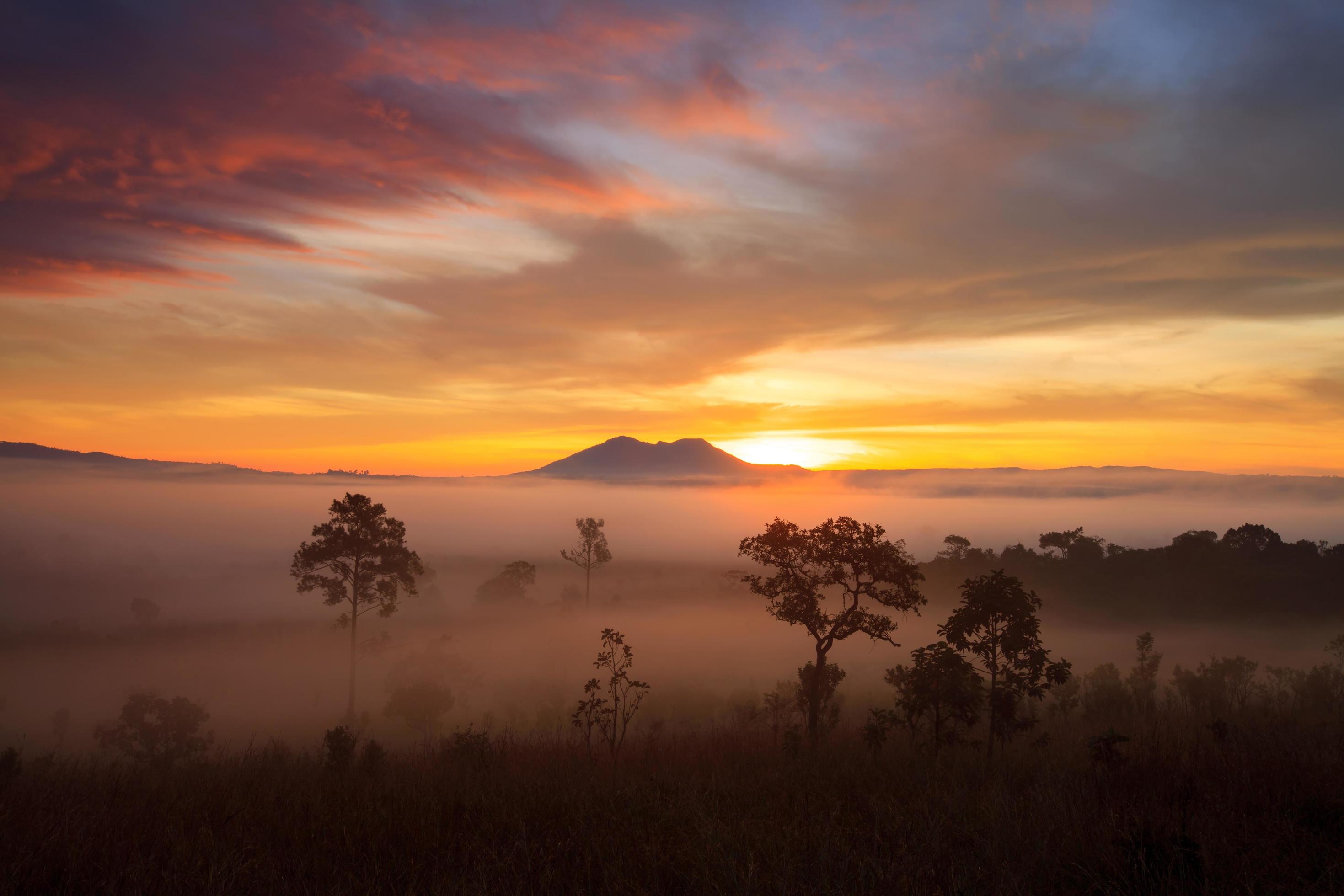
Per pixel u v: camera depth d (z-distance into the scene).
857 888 4.32
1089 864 4.68
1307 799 5.73
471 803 6.86
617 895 4.47
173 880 4.64
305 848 5.52
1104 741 7.32
